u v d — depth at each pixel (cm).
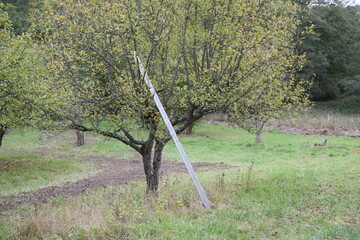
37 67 833
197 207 771
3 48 798
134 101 773
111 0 765
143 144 910
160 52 836
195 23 856
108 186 1164
